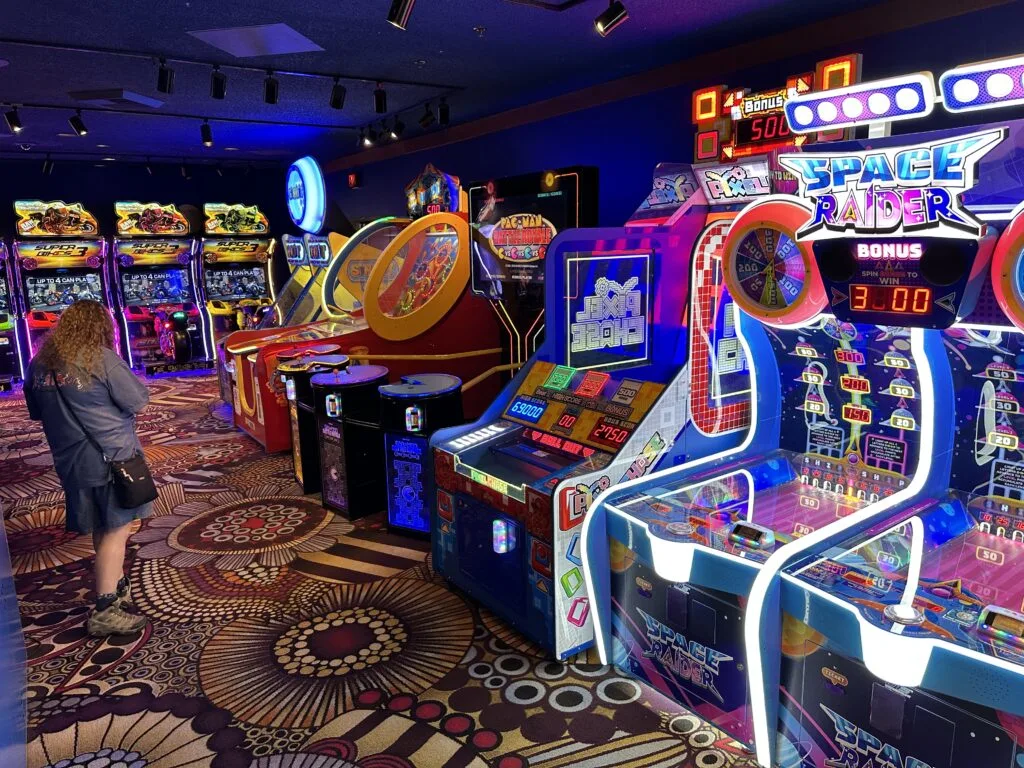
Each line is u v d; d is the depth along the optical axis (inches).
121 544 128.9
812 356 105.3
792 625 82.4
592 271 117.8
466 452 128.8
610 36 162.4
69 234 358.0
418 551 161.2
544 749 97.6
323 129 294.7
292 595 142.3
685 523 95.2
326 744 99.6
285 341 238.4
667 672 104.5
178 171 404.5
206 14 146.9
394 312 228.7
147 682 115.2
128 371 122.5
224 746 99.7
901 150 70.9
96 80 204.4
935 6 131.3
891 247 73.6
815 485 106.4
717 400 121.0
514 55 180.4
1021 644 64.4
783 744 88.0
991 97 65.9
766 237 85.4
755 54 163.9
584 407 123.9
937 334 87.5
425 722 103.6
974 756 69.6
